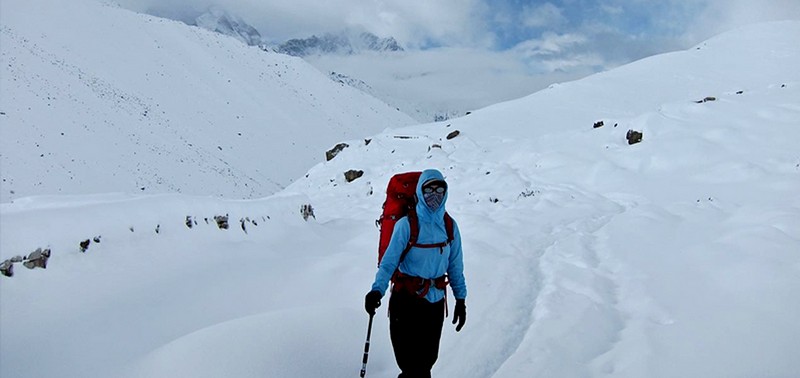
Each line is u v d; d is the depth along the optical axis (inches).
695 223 384.8
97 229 223.3
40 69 3408.0
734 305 210.7
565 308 232.7
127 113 3518.7
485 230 408.5
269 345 176.2
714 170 558.6
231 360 163.6
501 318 229.9
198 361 160.2
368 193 784.3
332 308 214.7
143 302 205.5
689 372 157.6
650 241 348.2
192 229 282.0
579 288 264.8
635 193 556.4
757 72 1331.2
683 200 494.3
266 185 3449.8
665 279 263.6
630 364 170.7
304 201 439.8
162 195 288.0
